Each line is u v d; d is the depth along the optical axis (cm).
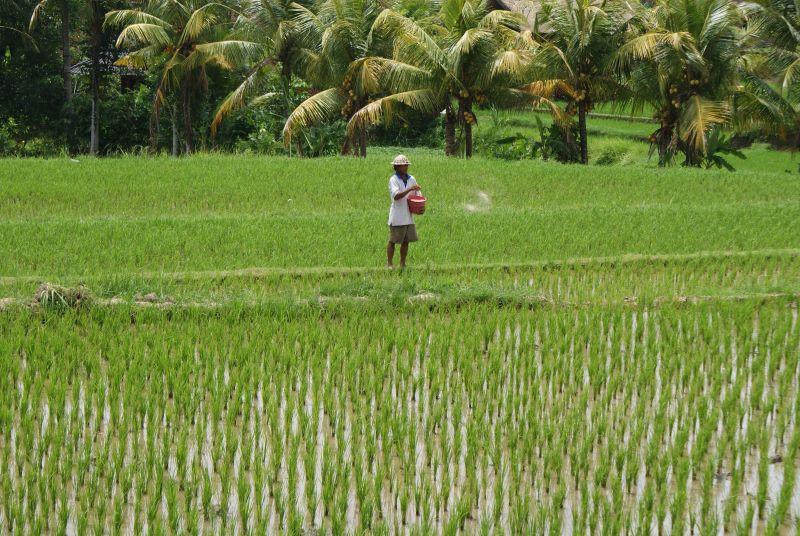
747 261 1645
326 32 3123
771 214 2061
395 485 769
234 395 957
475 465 787
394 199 1491
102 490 725
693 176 2586
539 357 1105
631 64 3238
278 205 2112
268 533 696
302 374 979
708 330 1166
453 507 737
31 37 3722
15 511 682
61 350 1059
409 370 1026
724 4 3070
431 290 1359
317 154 3878
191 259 1552
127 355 1044
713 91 3219
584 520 697
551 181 2491
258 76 3425
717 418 870
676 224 1934
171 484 724
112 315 1220
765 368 1076
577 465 786
